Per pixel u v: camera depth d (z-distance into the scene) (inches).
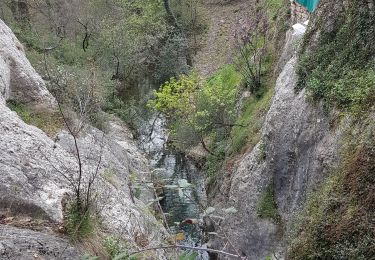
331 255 226.2
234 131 541.6
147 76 871.7
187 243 426.9
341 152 272.8
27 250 189.2
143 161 558.9
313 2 483.2
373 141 240.2
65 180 267.9
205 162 593.6
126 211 296.2
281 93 396.8
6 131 280.8
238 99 589.0
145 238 281.7
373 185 225.3
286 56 502.3
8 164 247.0
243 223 410.9
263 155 410.3
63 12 793.6
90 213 228.2
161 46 886.4
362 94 291.1
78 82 457.7
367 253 207.9
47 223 221.5
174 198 516.4
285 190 373.7
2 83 384.2
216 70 823.1
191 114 564.7
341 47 343.3
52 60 594.2
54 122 398.9
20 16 790.5
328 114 317.1
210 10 1044.5
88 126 434.6
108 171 366.0
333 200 242.4
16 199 225.1
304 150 342.0
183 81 588.7
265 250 379.2
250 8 954.1
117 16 874.1
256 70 558.6
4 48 431.5
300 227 266.2
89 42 780.6
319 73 347.6
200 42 957.2
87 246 213.0
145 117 766.5
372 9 317.1
